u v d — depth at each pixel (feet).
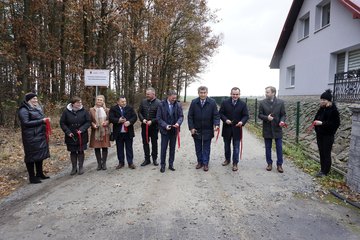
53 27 57.57
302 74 61.93
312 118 42.70
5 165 25.73
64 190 20.01
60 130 43.37
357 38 43.47
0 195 19.17
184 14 79.92
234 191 19.83
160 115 24.61
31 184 21.34
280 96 75.15
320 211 16.72
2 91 50.44
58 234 14.14
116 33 54.24
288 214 16.33
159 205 17.44
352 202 17.75
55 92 60.18
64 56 56.03
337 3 48.39
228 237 13.85
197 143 25.40
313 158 28.91
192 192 19.60
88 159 28.78
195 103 25.07
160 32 64.80
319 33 54.54
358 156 19.30
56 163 26.96
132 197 18.69
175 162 27.78
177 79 119.24
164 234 14.07
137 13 54.95
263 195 19.10
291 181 21.90
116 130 24.99
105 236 13.91
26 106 21.29
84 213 16.39
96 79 39.83
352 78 38.42
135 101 85.66
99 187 20.57
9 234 14.19
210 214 16.26
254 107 67.15
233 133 25.09
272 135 24.39
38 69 56.75
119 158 25.40
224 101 25.75
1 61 46.39
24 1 43.39
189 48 88.48
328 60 51.47
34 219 15.71
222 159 29.07
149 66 87.66
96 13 47.29
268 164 25.04
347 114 34.24
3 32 46.88
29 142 21.06
